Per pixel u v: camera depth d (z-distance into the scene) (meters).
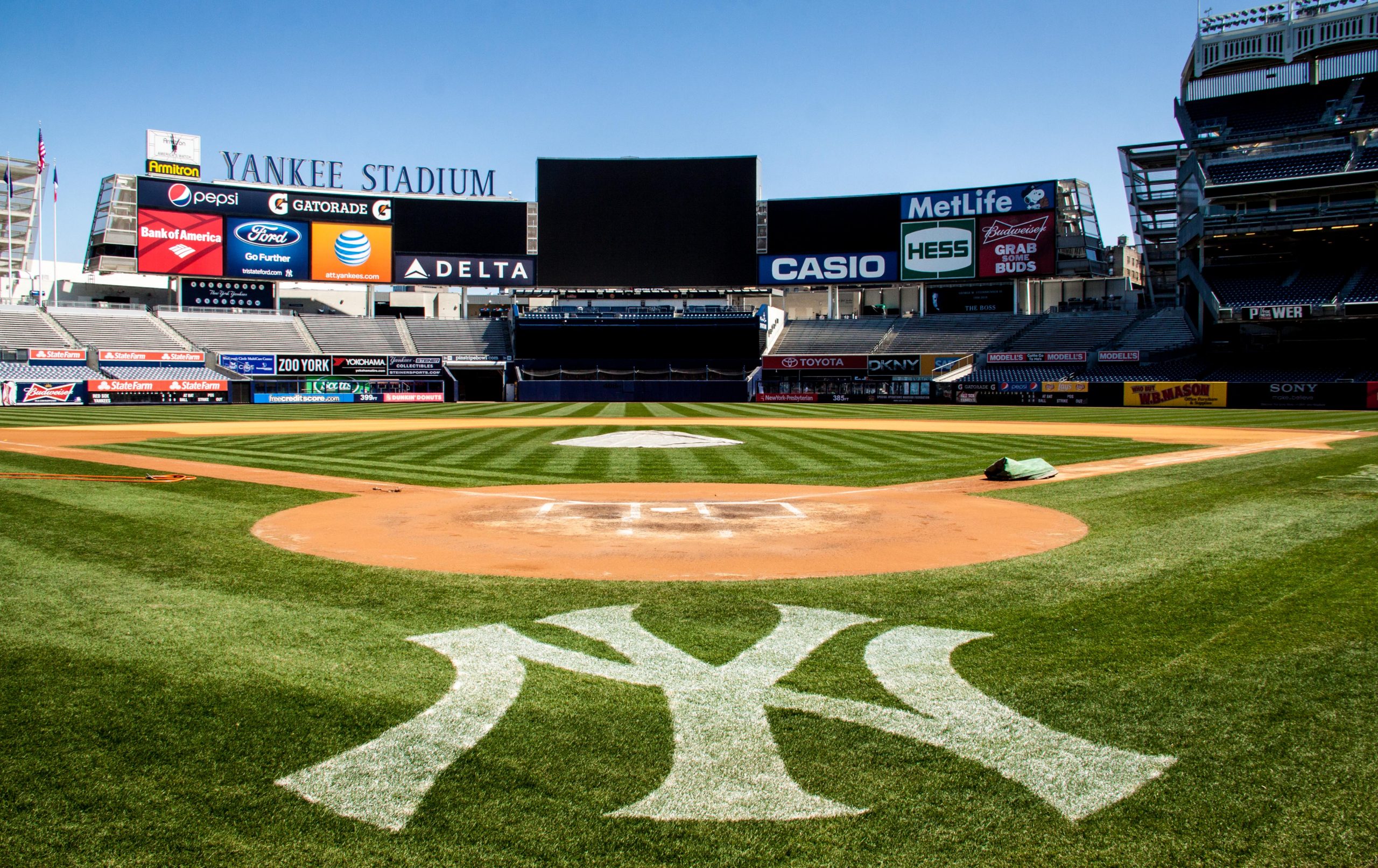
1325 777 4.02
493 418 38.72
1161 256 64.44
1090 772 4.08
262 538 9.76
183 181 57.41
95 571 7.98
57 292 63.28
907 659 5.60
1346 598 6.92
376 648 5.79
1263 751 4.27
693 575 8.02
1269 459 18.23
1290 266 52.62
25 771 4.07
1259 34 54.12
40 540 9.41
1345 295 48.50
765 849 3.48
